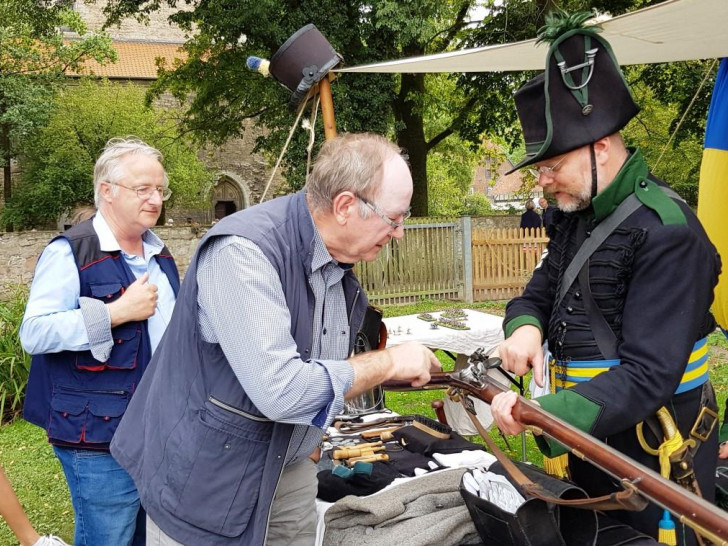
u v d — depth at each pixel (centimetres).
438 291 1283
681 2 307
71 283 236
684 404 178
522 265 1280
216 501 160
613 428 162
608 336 177
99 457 234
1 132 2100
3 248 1373
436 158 2988
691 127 1325
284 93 1391
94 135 2039
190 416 163
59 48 2017
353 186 153
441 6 1254
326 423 152
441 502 213
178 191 2281
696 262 166
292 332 161
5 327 616
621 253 173
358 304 177
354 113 1359
